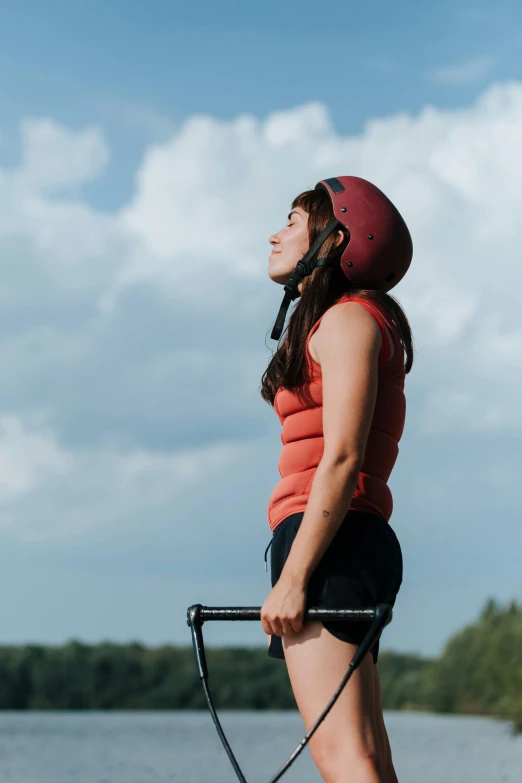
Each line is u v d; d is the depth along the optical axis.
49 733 54.69
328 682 2.48
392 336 2.75
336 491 2.50
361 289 2.87
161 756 32.19
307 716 2.50
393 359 2.75
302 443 2.72
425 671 74.62
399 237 2.91
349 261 2.84
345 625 2.50
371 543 2.61
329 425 2.56
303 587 2.49
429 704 71.25
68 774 23.30
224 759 30.05
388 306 2.94
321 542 2.50
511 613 66.19
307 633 2.52
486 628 66.25
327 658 2.49
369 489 2.67
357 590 2.54
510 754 29.98
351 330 2.64
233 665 109.56
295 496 2.70
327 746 2.47
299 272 2.87
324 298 2.81
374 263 2.86
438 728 54.00
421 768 23.81
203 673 2.55
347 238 2.87
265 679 109.62
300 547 2.51
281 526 2.71
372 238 2.85
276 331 2.91
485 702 66.31
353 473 2.52
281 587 2.51
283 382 2.76
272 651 2.75
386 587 2.62
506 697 60.84
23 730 59.53
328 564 2.56
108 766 26.72
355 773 2.42
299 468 2.71
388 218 2.90
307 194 3.02
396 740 40.56
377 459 2.71
